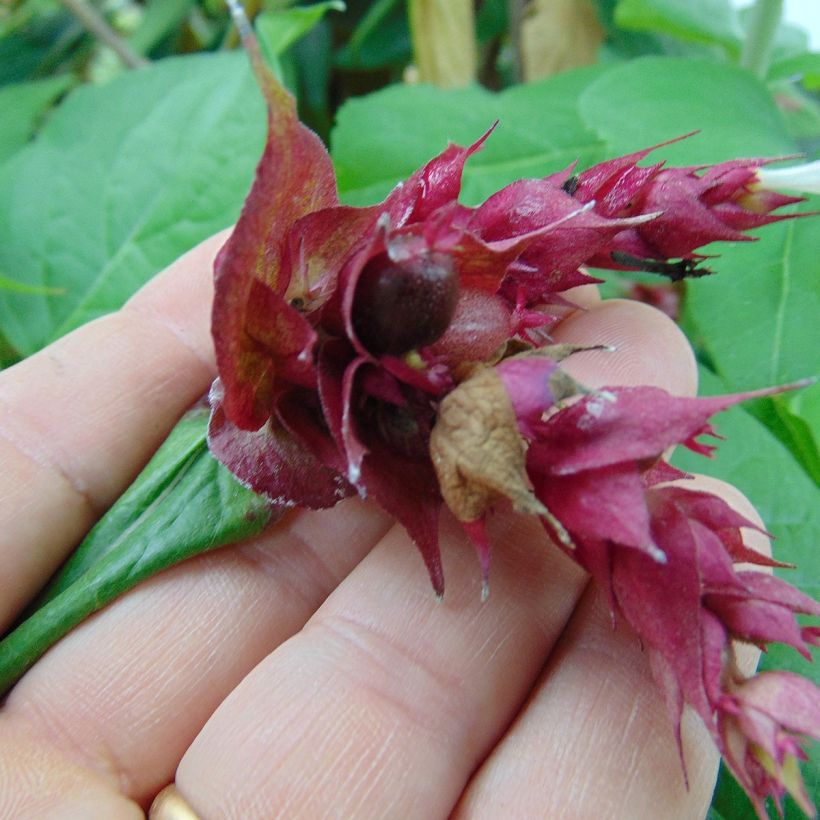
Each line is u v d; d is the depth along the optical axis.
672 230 0.07
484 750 0.07
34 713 0.07
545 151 0.11
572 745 0.07
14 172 0.12
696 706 0.05
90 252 0.12
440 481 0.05
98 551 0.08
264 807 0.07
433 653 0.07
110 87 0.13
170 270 0.10
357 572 0.08
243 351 0.06
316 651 0.07
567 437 0.05
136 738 0.07
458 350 0.06
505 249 0.06
